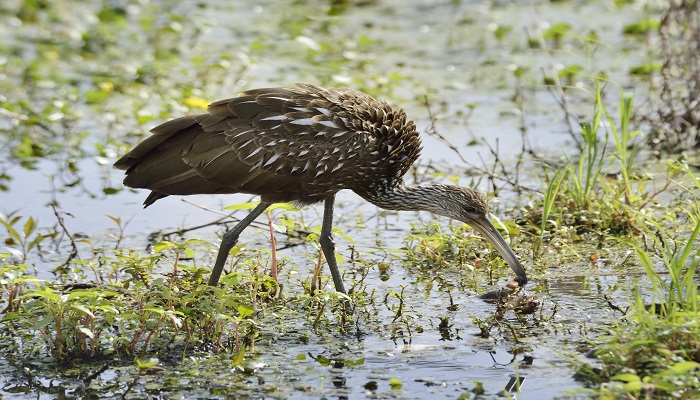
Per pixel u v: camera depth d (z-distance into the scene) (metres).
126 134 18.05
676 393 8.59
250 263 11.70
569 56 21.86
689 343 9.23
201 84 20.47
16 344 10.69
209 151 11.22
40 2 26.30
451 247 13.20
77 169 16.83
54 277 12.55
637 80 19.92
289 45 23.47
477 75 21.22
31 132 18.28
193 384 9.66
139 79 21.03
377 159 11.69
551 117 18.52
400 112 12.02
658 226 11.61
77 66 22.38
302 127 11.28
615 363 9.34
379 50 23.02
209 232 14.32
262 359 10.17
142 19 24.03
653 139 16.72
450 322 11.05
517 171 15.59
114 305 10.27
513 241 13.20
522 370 9.74
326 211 11.77
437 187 12.28
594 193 14.07
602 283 11.91
